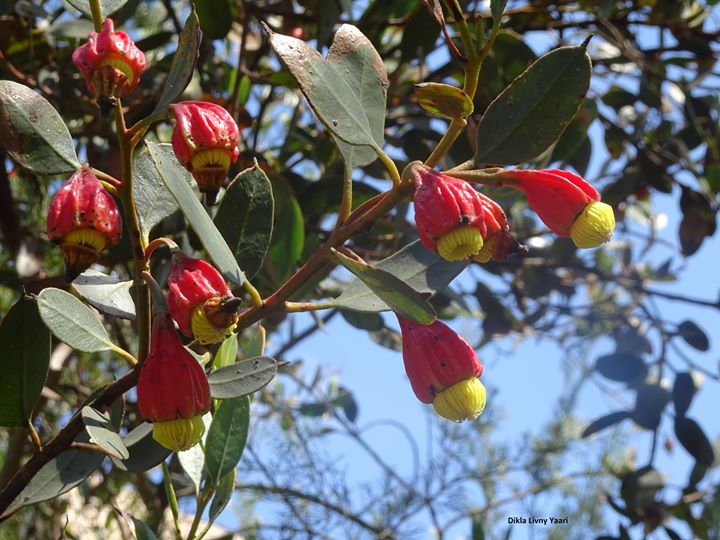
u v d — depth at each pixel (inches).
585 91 28.2
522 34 52.3
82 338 28.1
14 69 44.4
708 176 52.3
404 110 48.3
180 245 39.7
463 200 26.9
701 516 49.8
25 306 27.8
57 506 50.1
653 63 53.4
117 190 27.3
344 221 28.5
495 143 28.4
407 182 27.8
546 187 28.0
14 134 27.5
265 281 38.3
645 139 56.4
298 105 46.5
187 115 26.9
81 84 44.9
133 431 29.7
